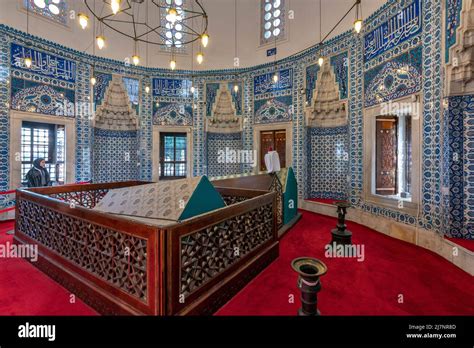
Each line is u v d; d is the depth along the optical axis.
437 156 3.63
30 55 5.65
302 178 6.74
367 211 5.14
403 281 2.81
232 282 2.51
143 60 7.57
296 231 4.80
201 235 2.20
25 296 2.51
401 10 4.26
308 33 6.43
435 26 3.62
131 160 7.82
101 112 7.06
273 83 7.18
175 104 7.83
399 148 5.18
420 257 3.50
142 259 1.97
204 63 7.86
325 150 6.63
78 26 6.51
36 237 3.29
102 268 2.30
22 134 5.79
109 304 2.14
